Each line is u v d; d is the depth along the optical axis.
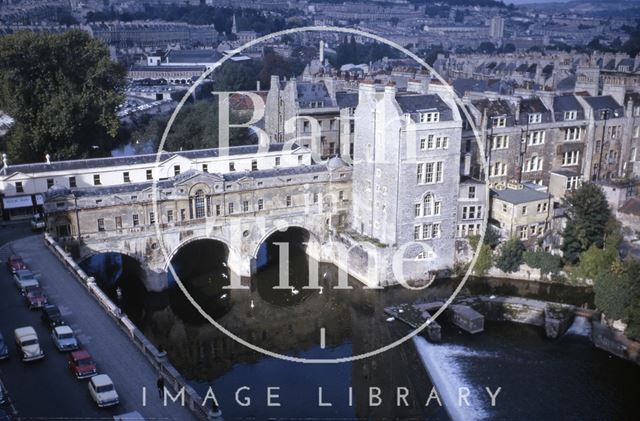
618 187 106.81
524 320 87.69
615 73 198.75
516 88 142.62
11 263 79.00
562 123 119.12
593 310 86.62
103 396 52.41
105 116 126.00
